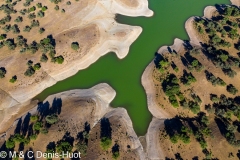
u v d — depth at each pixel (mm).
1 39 104000
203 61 99562
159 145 81750
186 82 92688
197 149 79188
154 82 96812
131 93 95625
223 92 91562
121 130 84188
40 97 93625
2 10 114062
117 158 76375
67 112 86688
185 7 125750
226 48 104562
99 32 110562
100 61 103938
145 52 107438
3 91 92250
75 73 100188
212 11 122875
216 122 85312
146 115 90188
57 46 103000
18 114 88875
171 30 115750
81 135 81562
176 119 87438
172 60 102312
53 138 79188
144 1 125938
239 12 115625
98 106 90562
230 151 78562
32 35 106312
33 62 98312
